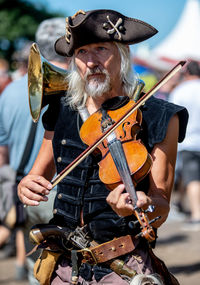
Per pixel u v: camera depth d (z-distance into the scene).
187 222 9.93
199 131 9.45
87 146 3.42
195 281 6.73
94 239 3.38
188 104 9.33
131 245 3.29
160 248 8.52
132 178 3.10
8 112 5.24
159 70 19.17
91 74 3.38
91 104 3.53
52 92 3.60
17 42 41.84
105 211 3.34
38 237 3.44
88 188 3.38
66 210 3.46
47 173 3.73
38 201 3.40
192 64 9.27
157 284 3.18
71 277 3.38
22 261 7.00
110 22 3.33
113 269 3.29
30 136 5.09
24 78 5.36
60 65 5.20
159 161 3.27
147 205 3.00
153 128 3.30
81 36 3.32
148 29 3.41
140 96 3.46
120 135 3.23
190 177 9.64
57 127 3.58
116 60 3.40
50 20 5.26
